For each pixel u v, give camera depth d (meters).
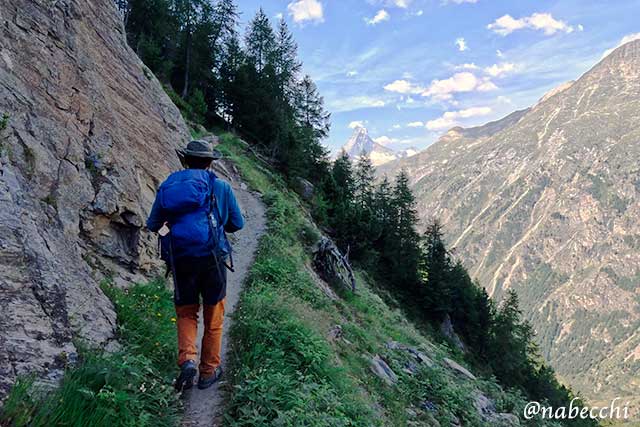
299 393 4.74
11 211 4.16
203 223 4.17
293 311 7.96
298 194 46.16
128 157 7.88
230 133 45.53
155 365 4.55
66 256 4.69
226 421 4.13
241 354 5.56
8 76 5.56
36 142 5.59
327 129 61.53
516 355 65.25
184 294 4.19
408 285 61.59
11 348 3.22
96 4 9.68
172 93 44.22
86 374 3.43
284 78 57.31
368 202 68.81
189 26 52.59
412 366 12.81
